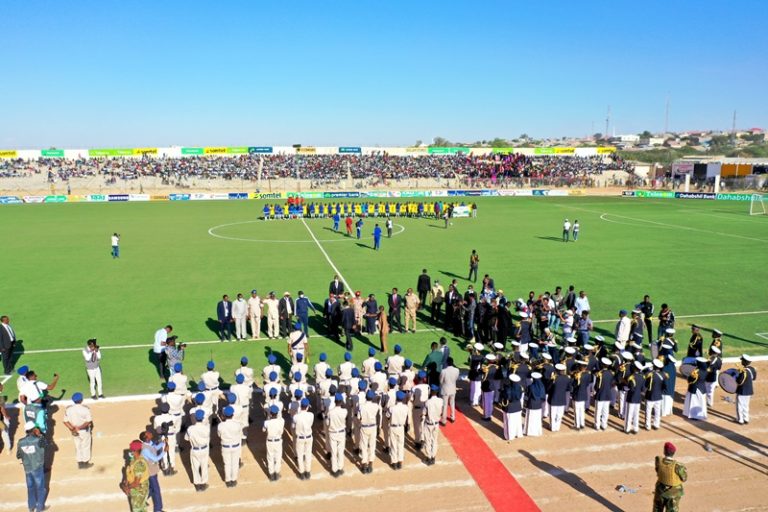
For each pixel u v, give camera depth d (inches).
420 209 2481.5
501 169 4153.5
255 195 3358.8
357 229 1846.7
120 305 1053.8
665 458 429.1
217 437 577.9
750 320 981.2
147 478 434.6
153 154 3971.5
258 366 768.3
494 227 2128.4
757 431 598.5
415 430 564.7
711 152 7805.1
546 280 1257.4
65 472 511.5
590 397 663.1
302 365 628.4
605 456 547.5
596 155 4534.9
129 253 1561.3
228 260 1466.5
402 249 1642.5
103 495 480.1
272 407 500.4
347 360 628.1
